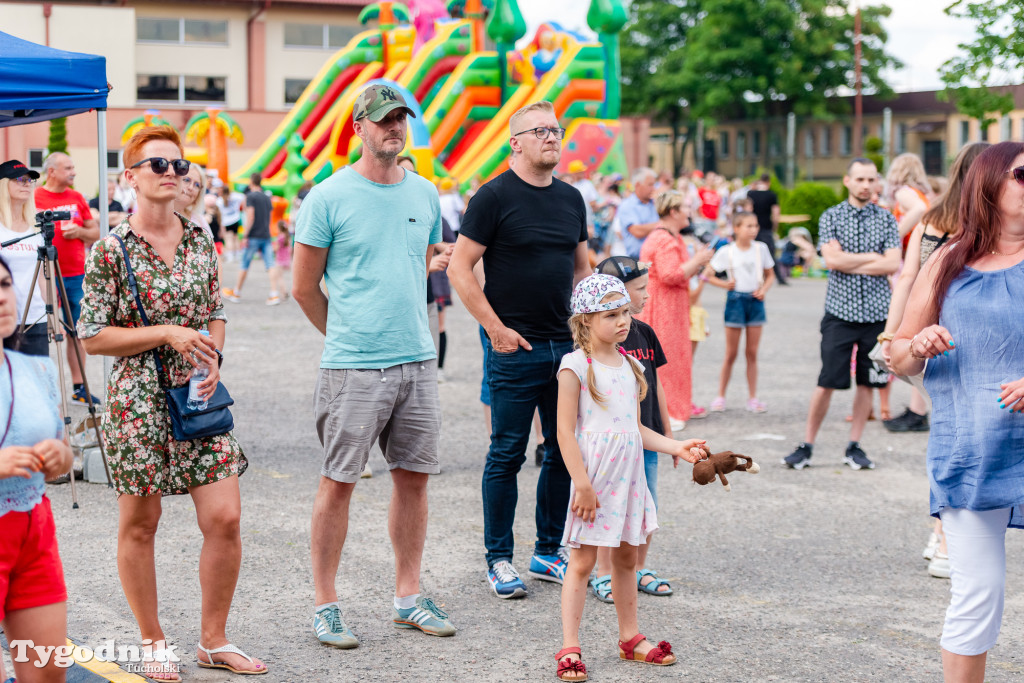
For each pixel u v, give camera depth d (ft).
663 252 27.27
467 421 29.58
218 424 12.82
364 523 20.13
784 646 14.64
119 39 122.52
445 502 21.68
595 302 13.80
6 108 17.25
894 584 17.24
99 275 12.63
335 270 14.49
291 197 87.56
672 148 181.37
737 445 26.91
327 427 14.55
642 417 15.99
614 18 81.61
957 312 11.37
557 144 16.34
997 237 11.43
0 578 9.95
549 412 16.90
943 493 11.44
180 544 18.61
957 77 44.16
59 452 9.97
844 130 159.74
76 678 13.09
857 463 24.73
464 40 86.17
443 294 34.86
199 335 12.60
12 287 9.78
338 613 14.74
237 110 125.29
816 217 79.30
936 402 11.62
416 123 64.69
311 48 137.49
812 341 45.19
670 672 13.74
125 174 12.96
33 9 118.93
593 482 13.85
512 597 16.47
